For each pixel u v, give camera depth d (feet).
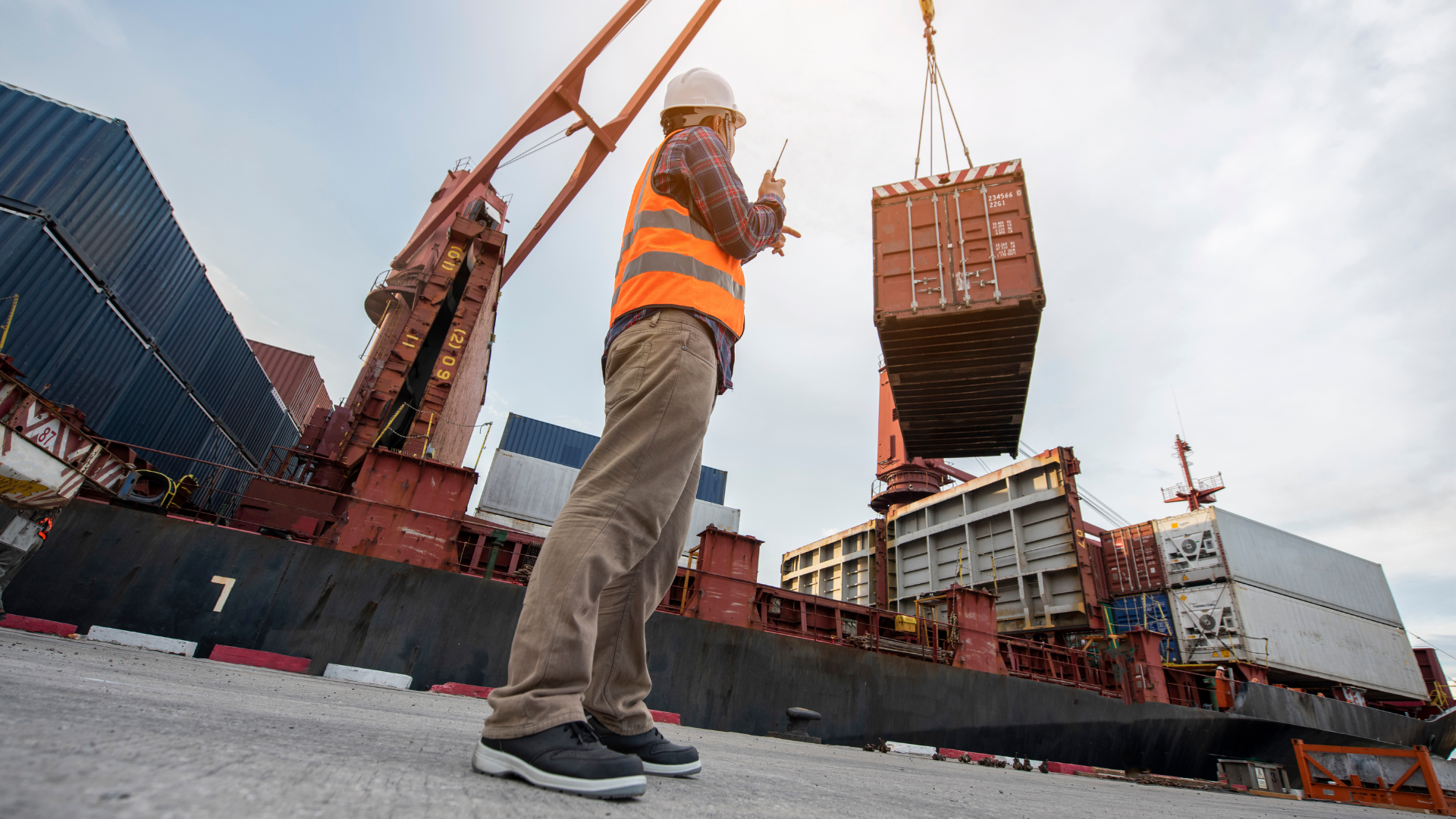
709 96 5.42
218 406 48.98
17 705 2.56
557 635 3.30
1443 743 62.34
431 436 35.14
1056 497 60.90
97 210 33.55
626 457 3.71
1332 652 66.95
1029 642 44.27
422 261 58.70
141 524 23.99
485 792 2.64
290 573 25.21
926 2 37.27
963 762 26.53
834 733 32.83
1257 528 69.62
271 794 1.93
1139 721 42.22
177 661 15.40
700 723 30.17
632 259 4.45
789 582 95.76
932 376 23.52
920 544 75.77
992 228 23.88
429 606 26.48
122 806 1.45
